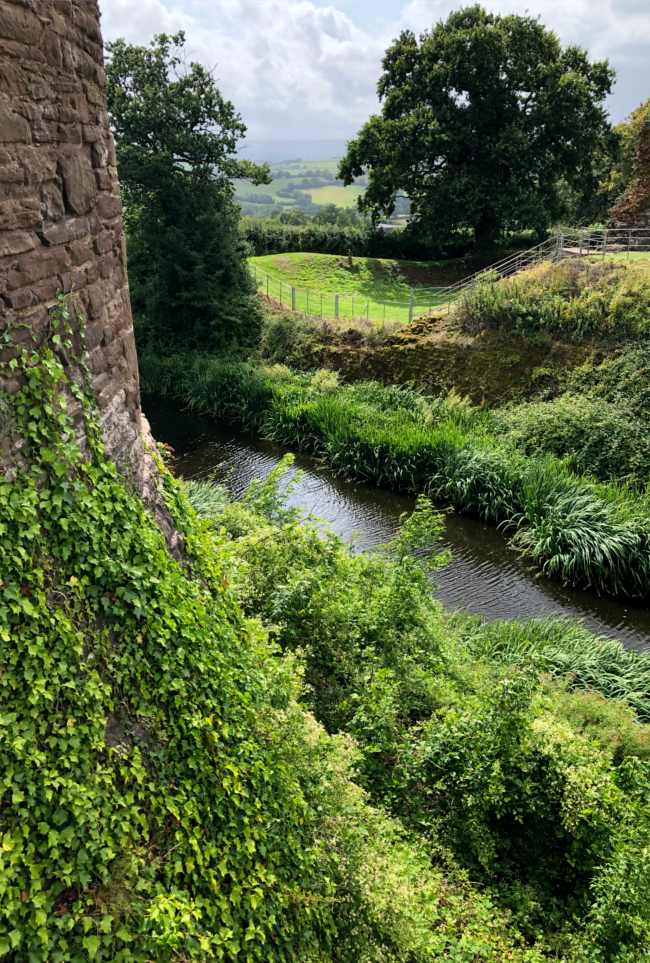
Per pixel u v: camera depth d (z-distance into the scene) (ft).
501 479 46.65
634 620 35.68
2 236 10.27
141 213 83.46
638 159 86.79
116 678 12.22
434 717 21.50
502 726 19.40
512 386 58.13
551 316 59.52
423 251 115.75
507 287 64.64
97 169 13.92
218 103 80.89
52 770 10.25
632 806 17.97
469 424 55.11
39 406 11.35
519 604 36.78
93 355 13.75
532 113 93.04
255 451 59.82
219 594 18.06
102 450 13.50
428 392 62.03
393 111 101.60
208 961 11.43
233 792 13.74
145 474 16.60
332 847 15.39
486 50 90.68
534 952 15.52
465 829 18.89
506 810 18.85
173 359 78.28
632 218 85.66
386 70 102.53
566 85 90.58
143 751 12.47
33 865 9.46
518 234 113.29
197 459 57.52
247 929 12.35
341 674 22.74
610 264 63.87
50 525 11.50
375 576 28.40
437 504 49.11
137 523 14.24
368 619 24.86
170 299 81.97
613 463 46.85
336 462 56.29
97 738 11.21
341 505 49.06
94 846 10.41
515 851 19.40
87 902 10.00
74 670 11.18
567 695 25.07
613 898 15.90
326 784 16.07
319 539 25.91
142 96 79.36
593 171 109.70
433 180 102.12
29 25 10.76
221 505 40.40
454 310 66.85
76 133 12.72
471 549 42.88
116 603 12.76
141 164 78.84
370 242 116.26
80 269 13.05
